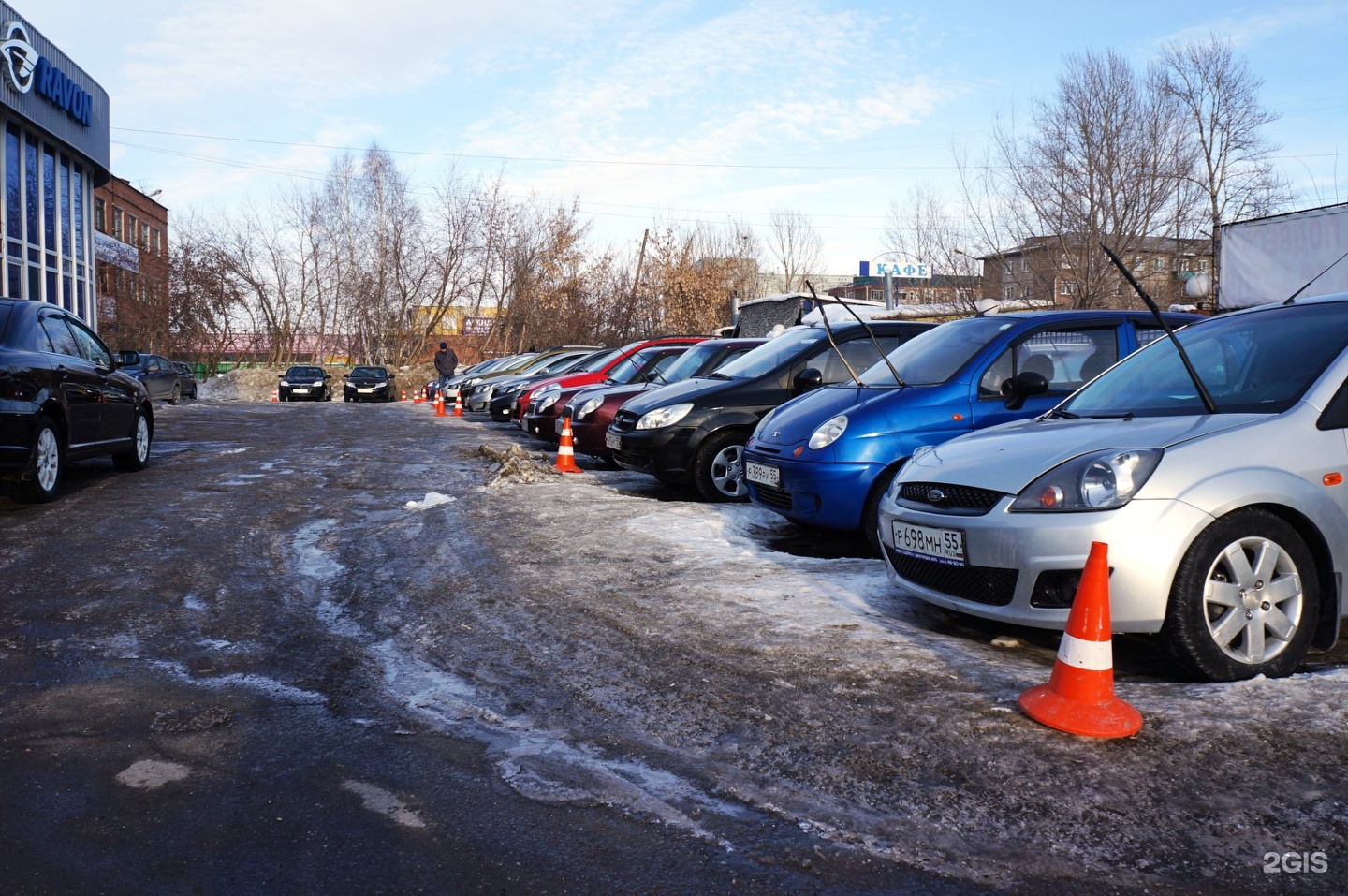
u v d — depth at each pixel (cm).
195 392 3266
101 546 626
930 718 318
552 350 2312
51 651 416
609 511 721
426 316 5066
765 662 382
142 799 274
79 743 315
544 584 523
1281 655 359
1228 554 353
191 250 4672
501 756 305
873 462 596
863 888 226
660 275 4266
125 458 998
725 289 4397
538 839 250
